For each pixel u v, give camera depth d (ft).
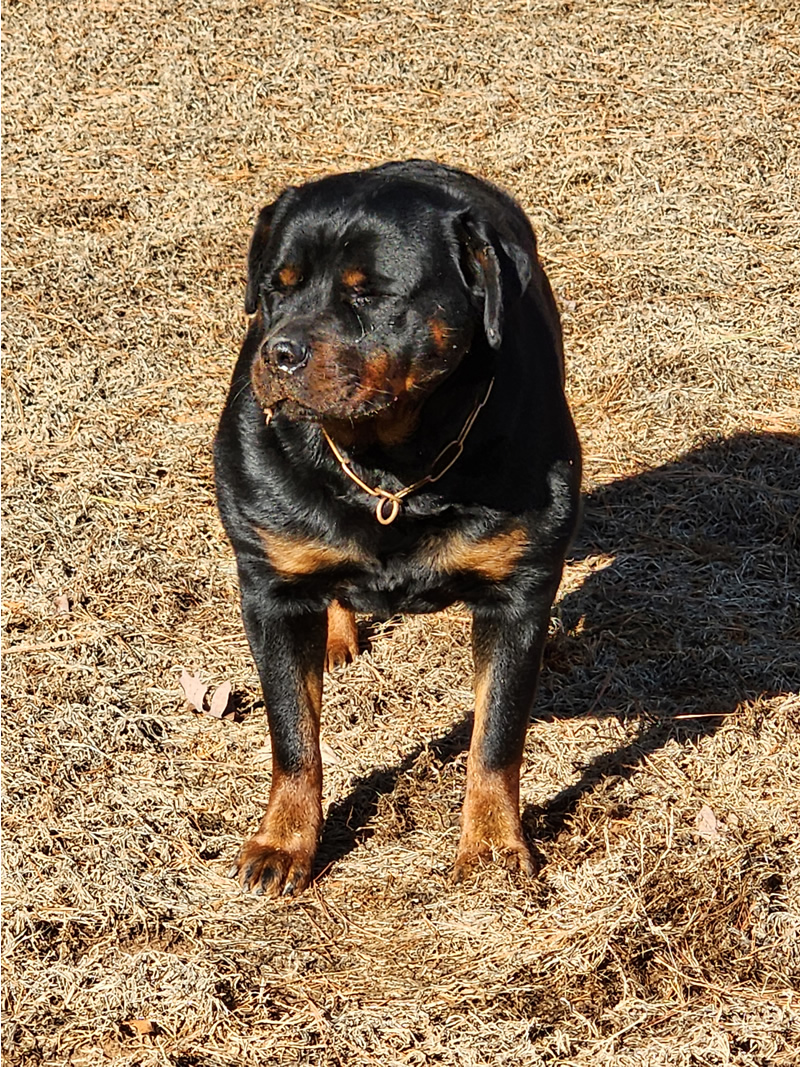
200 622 11.66
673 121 18.43
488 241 9.28
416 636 11.64
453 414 9.43
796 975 9.34
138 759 10.62
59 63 20.65
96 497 12.69
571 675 11.30
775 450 13.20
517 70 19.94
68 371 14.06
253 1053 8.97
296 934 9.58
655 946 9.41
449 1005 9.16
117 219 16.66
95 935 9.59
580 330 14.49
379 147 18.12
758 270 15.26
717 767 10.53
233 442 9.83
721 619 11.71
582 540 12.48
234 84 19.95
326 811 10.32
